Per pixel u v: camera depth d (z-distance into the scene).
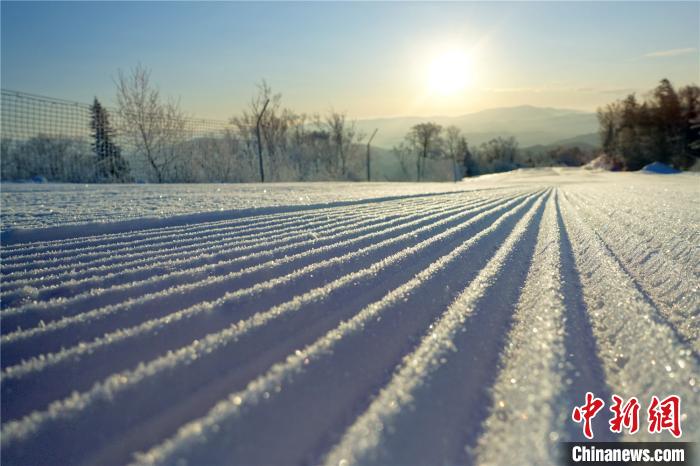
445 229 3.96
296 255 2.71
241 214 4.91
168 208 5.13
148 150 19.28
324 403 1.12
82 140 16.44
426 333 1.59
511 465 0.91
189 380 1.25
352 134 38.16
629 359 1.44
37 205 5.39
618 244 3.42
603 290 2.17
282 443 0.96
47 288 2.01
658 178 27.61
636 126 51.62
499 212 5.64
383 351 1.42
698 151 47.72
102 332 1.59
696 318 1.87
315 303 1.81
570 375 1.30
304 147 32.94
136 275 2.23
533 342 1.52
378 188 12.83
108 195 7.33
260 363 1.35
